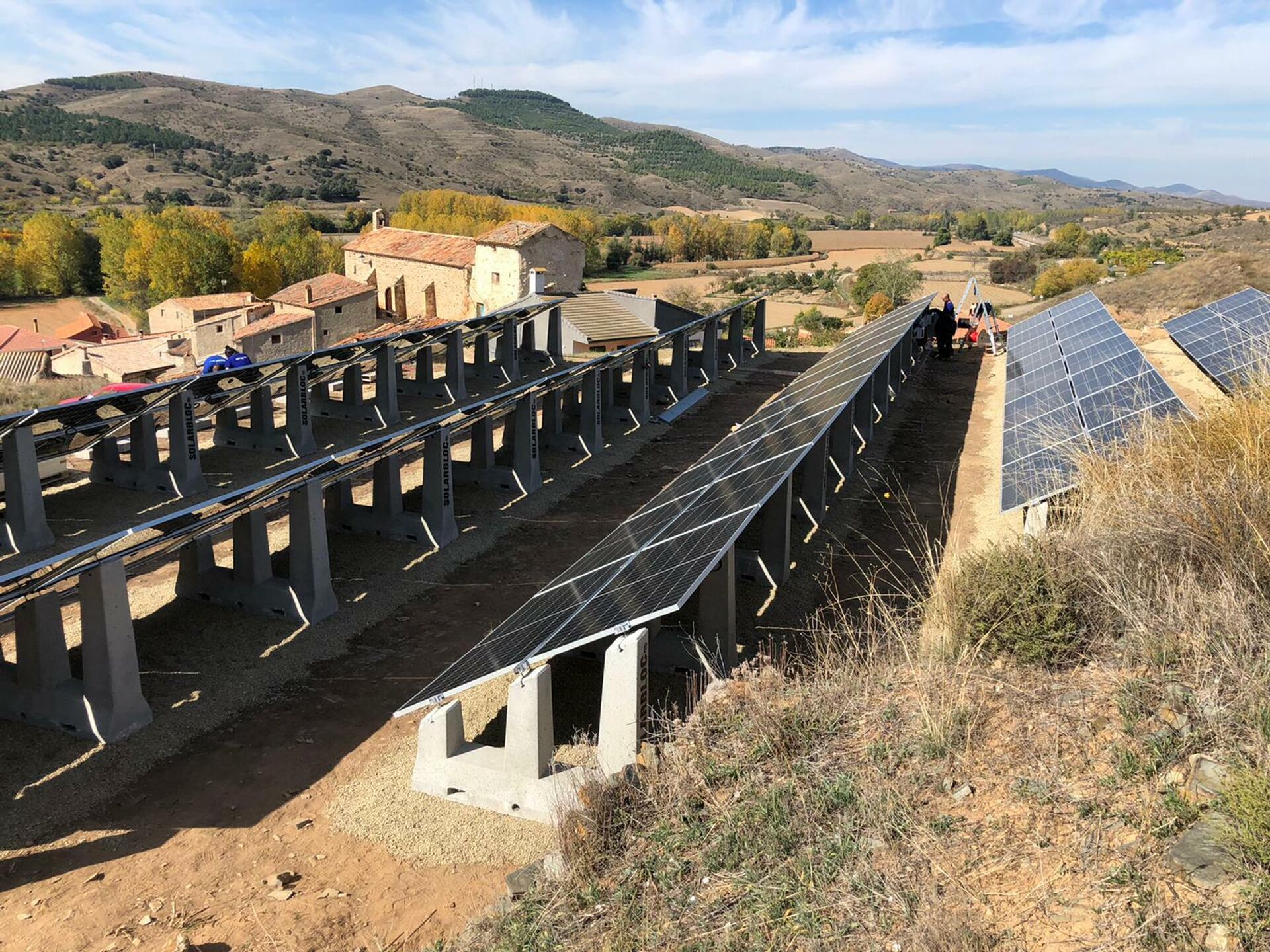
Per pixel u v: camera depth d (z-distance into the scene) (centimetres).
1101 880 492
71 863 854
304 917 757
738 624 1230
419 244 6391
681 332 2966
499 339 3559
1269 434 873
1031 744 632
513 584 1556
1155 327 3278
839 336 5169
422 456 2255
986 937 478
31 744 1055
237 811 929
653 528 1184
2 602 986
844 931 523
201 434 2391
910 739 681
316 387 2573
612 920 610
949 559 1359
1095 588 757
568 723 1043
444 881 801
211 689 1180
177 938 736
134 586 1482
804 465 1612
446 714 926
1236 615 655
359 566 1608
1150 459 954
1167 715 602
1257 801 472
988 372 3027
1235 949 420
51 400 4228
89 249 10831
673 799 720
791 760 711
